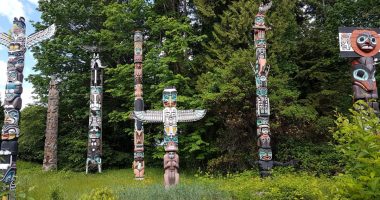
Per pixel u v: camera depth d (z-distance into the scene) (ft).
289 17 67.82
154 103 67.97
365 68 39.96
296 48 66.33
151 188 34.47
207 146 64.44
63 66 77.56
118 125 77.10
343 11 64.34
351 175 13.12
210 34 76.28
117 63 77.82
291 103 58.13
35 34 39.91
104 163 73.15
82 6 76.28
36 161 79.61
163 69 66.08
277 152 58.18
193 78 71.82
